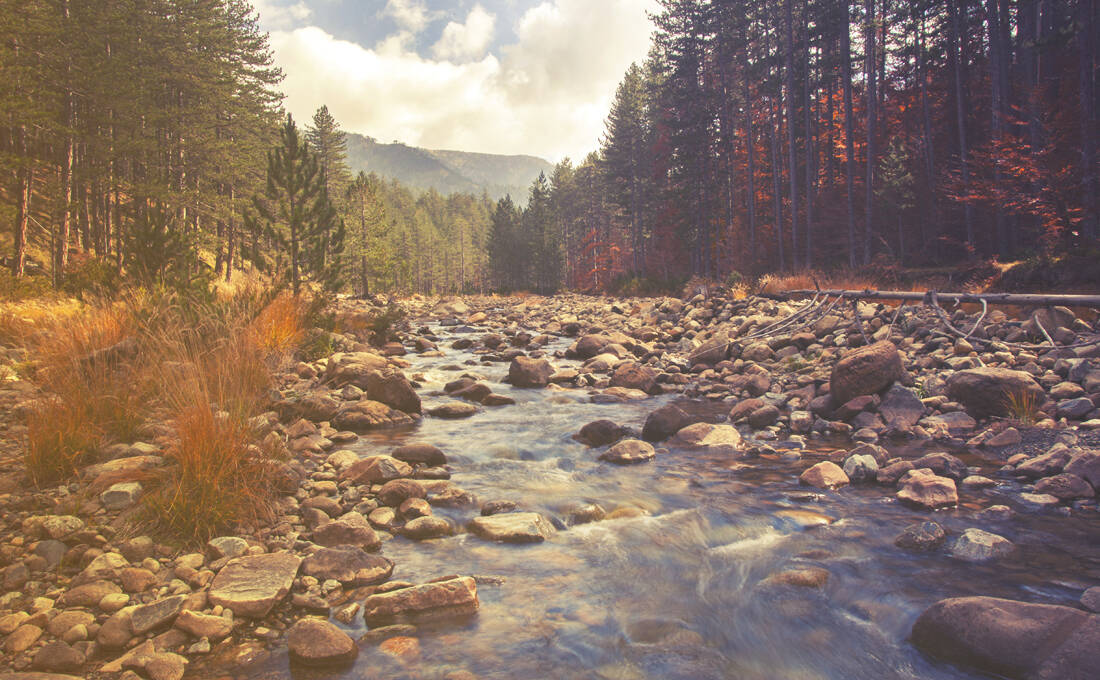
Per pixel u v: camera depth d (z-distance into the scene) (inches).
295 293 471.8
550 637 114.5
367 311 1002.1
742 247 1486.2
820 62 1307.8
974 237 1000.2
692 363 454.9
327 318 482.9
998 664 102.3
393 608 120.8
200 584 124.6
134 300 322.0
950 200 1016.9
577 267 3432.6
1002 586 131.7
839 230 1272.1
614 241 2824.8
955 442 249.1
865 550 152.2
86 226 1189.1
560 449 247.9
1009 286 617.3
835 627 118.6
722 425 267.1
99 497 153.4
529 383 388.8
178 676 99.0
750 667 106.0
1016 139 736.3
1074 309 412.2
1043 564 141.9
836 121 1579.7
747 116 1408.7
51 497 153.1
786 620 121.1
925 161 1168.8
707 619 121.4
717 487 201.8
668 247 2043.6
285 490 177.3
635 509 179.6
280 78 1697.8
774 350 453.7
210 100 1378.0
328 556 137.5
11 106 783.7
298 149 501.7
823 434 272.8
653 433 267.4
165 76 1224.8
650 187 2222.0
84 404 189.0
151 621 110.7
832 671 105.3
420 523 161.0
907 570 140.9
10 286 621.3
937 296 448.8
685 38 1611.7
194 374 199.8
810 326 494.9
